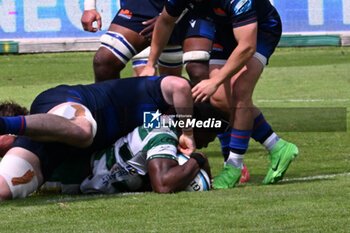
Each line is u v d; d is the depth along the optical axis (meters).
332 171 19.30
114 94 16.03
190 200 14.30
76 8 69.62
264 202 13.97
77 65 59.25
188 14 18.38
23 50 68.56
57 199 15.03
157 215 12.78
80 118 14.95
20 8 69.50
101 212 13.13
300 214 12.66
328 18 71.69
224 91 16.91
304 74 52.31
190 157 15.80
